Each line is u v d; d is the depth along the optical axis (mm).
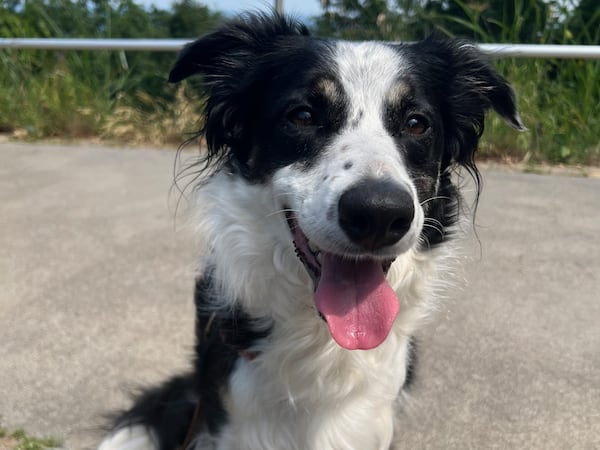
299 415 305
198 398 332
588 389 356
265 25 342
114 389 356
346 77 297
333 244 253
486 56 365
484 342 402
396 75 303
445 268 330
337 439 307
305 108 294
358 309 270
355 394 305
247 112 323
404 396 342
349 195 244
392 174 251
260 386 302
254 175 305
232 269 308
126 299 450
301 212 266
